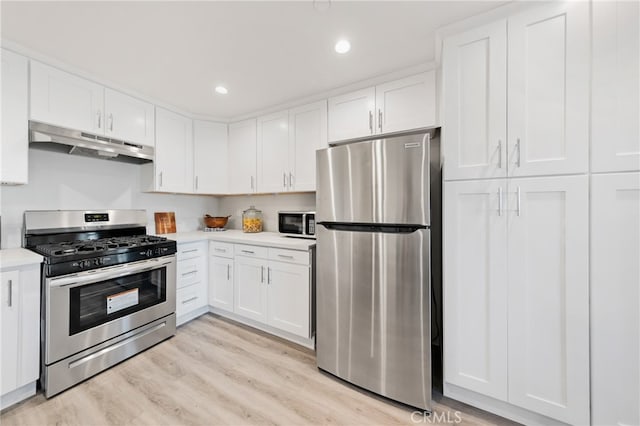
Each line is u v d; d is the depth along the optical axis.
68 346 1.63
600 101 1.15
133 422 1.38
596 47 1.16
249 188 2.92
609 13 1.14
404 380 1.51
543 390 1.28
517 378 1.33
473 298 1.43
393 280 1.54
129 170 2.63
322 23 1.48
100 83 2.10
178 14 1.40
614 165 1.13
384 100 2.09
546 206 1.26
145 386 1.66
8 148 1.65
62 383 1.60
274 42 1.65
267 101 2.54
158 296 2.20
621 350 1.13
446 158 1.49
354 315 1.67
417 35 1.59
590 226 1.18
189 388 1.64
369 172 1.60
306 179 2.51
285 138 2.64
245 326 2.51
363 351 1.64
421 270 1.46
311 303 2.10
